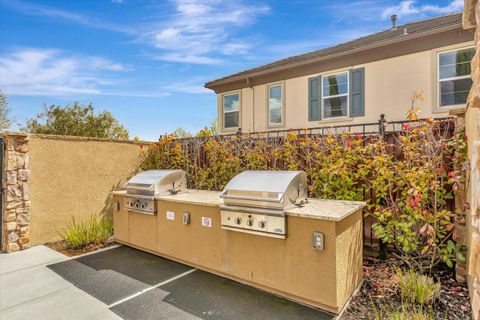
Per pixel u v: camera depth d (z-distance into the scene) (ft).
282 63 37.27
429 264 12.38
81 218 19.67
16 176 16.92
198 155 20.54
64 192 18.90
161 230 15.06
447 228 11.39
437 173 11.69
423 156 11.93
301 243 10.12
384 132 13.92
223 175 18.70
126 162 22.39
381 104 28.17
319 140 15.11
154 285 12.15
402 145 12.62
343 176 13.69
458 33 24.12
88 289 11.87
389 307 9.89
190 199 13.85
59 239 18.53
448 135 12.21
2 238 16.65
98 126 58.70
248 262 11.62
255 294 11.22
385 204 13.65
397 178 12.62
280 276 10.73
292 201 10.94
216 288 11.77
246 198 11.02
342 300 9.82
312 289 9.96
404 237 12.09
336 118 30.99
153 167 23.20
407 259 12.28
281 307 10.27
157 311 10.17
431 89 25.64
